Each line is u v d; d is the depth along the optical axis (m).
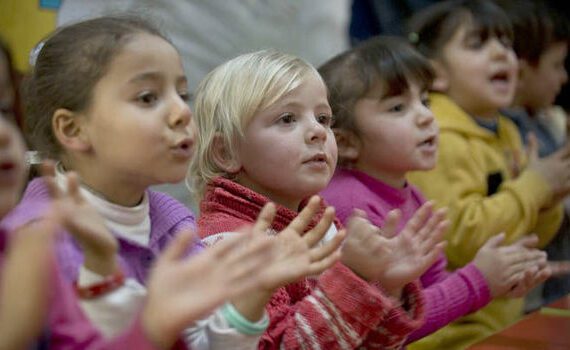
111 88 2.18
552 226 4.30
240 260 1.75
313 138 2.79
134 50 2.20
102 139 2.19
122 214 2.24
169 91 2.22
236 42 4.99
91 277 1.92
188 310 1.67
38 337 1.71
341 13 5.76
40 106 2.28
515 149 4.35
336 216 3.26
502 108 4.47
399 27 5.38
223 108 2.84
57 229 1.71
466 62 4.17
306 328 2.43
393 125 3.37
